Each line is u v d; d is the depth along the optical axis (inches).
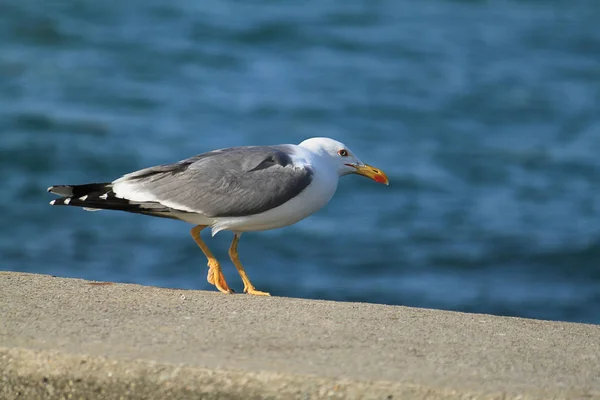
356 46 1428.4
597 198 856.3
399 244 727.7
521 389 212.7
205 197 310.3
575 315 602.9
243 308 273.3
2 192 827.4
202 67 1298.0
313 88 1217.4
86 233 727.7
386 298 620.7
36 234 729.6
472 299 624.4
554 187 887.7
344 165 335.6
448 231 761.0
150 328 247.6
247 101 1148.5
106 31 1437.0
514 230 764.6
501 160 966.4
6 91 1147.9
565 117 1139.9
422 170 922.7
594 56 1444.4
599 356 243.6
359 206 815.1
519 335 259.9
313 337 245.8
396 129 1072.8
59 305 266.7
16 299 270.7
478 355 238.1
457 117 1128.2
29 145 952.3
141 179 314.3
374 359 229.1
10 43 1362.0
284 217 319.3
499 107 1172.5
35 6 1539.1
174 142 979.9
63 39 1402.6
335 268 674.2
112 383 220.4
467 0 1749.5
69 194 310.0
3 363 225.3
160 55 1350.9
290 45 1422.2
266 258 684.1
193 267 663.1
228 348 233.0
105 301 273.7
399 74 1298.0
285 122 1073.5
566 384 217.9
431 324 265.6
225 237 715.4
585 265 694.5
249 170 313.4
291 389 214.1
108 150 948.0
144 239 713.6
